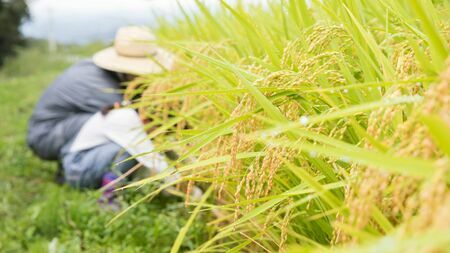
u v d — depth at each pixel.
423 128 0.87
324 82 1.61
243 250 2.36
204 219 2.95
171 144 1.66
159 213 3.22
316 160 1.42
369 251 0.65
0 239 3.36
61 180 4.55
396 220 1.18
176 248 1.53
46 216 3.41
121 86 4.50
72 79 4.49
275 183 1.76
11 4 26.50
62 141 4.38
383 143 1.01
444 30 1.43
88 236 3.06
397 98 0.99
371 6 2.01
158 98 2.97
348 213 1.13
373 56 1.68
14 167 5.14
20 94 11.02
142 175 3.78
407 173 0.85
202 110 2.77
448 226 0.61
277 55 1.92
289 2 1.98
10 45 26.77
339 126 1.54
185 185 3.12
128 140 3.84
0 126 7.34
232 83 1.92
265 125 1.65
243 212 1.65
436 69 1.12
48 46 31.95
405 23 1.47
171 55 3.42
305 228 1.73
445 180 0.79
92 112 4.40
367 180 0.91
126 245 2.93
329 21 1.91
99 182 3.98
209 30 3.38
